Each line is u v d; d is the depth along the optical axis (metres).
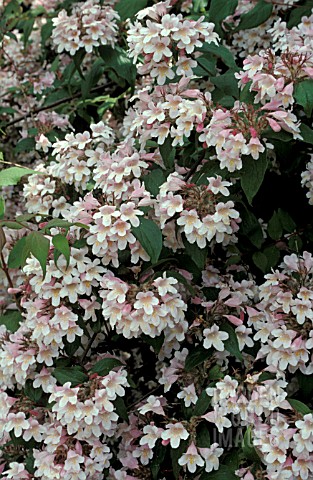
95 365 0.63
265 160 0.60
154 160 0.68
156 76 0.67
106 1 0.91
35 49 1.05
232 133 0.59
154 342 0.63
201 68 0.71
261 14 0.77
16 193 0.97
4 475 0.69
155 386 0.77
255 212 0.77
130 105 0.91
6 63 1.06
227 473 0.61
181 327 0.63
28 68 1.04
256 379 0.61
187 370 0.63
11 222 0.62
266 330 0.63
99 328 0.65
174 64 0.67
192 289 0.63
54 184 0.73
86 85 0.86
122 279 0.65
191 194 0.61
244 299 0.66
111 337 0.71
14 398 0.65
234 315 0.66
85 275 0.62
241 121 0.59
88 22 0.79
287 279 0.64
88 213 0.62
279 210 0.73
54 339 0.62
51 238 0.63
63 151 0.71
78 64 0.82
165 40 0.64
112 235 0.60
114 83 0.94
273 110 0.60
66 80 0.96
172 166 0.67
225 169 0.62
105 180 0.65
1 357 0.65
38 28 1.05
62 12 0.80
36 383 0.64
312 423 0.58
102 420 0.60
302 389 0.65
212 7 0.77
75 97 0.95
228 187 0.66
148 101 0.67
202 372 0.64
